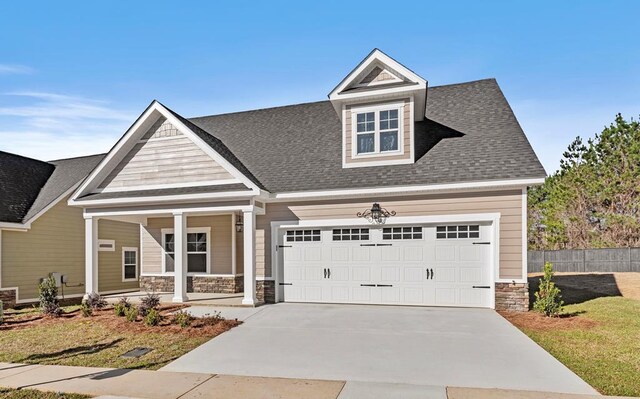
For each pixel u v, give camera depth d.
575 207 27.41
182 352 7.62
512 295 11.18
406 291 12.12
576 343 8.08
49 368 6.78
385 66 13.11
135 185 13.83
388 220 12.22
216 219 16.00
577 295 15.20
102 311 11.86
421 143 13.46
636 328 9.32
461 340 8.20
